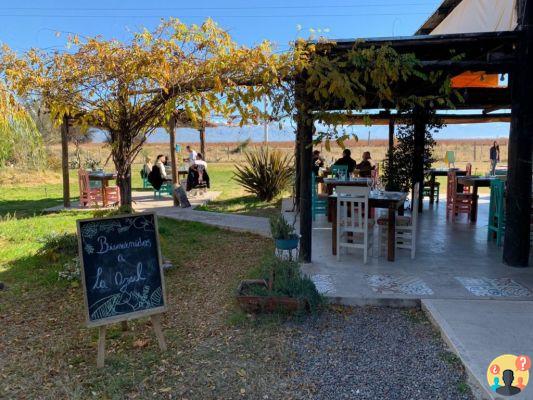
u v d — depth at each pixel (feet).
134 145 16.78
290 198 38.93
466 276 15.74
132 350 11.03
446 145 124.26
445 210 31.73
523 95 15.84
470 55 17.51
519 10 15.49
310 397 8.87
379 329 11.96
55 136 58.80
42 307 14.03
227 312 13.25
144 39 13.93
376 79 15.01
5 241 23.09
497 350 10.23
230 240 23.40
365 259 17.43
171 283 16.26
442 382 9.30
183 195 34.32
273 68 14.05
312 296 12.80
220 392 9.06
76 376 9.82
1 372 10.09
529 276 15.66
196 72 14.48
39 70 14.28
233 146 118.73
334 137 16.06
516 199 16.56
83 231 10.44
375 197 18.31
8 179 53.42
